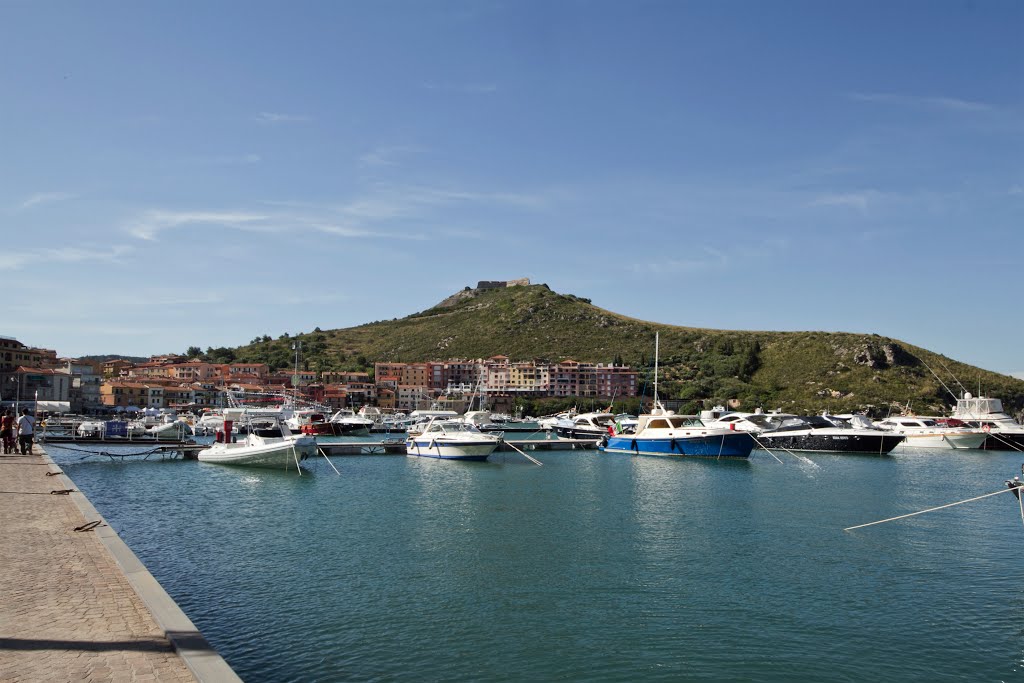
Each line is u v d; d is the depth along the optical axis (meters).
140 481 57.28
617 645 22.22
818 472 65.38
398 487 54.69
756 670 20.62
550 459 77.50
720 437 75.44
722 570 30.19
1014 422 99.00
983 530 38.00
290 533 37.03
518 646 22.06
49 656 13.73
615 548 34.00
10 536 24.16
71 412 155.38
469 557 32.09
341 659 20.92
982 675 20.38
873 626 23.89
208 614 24.36
